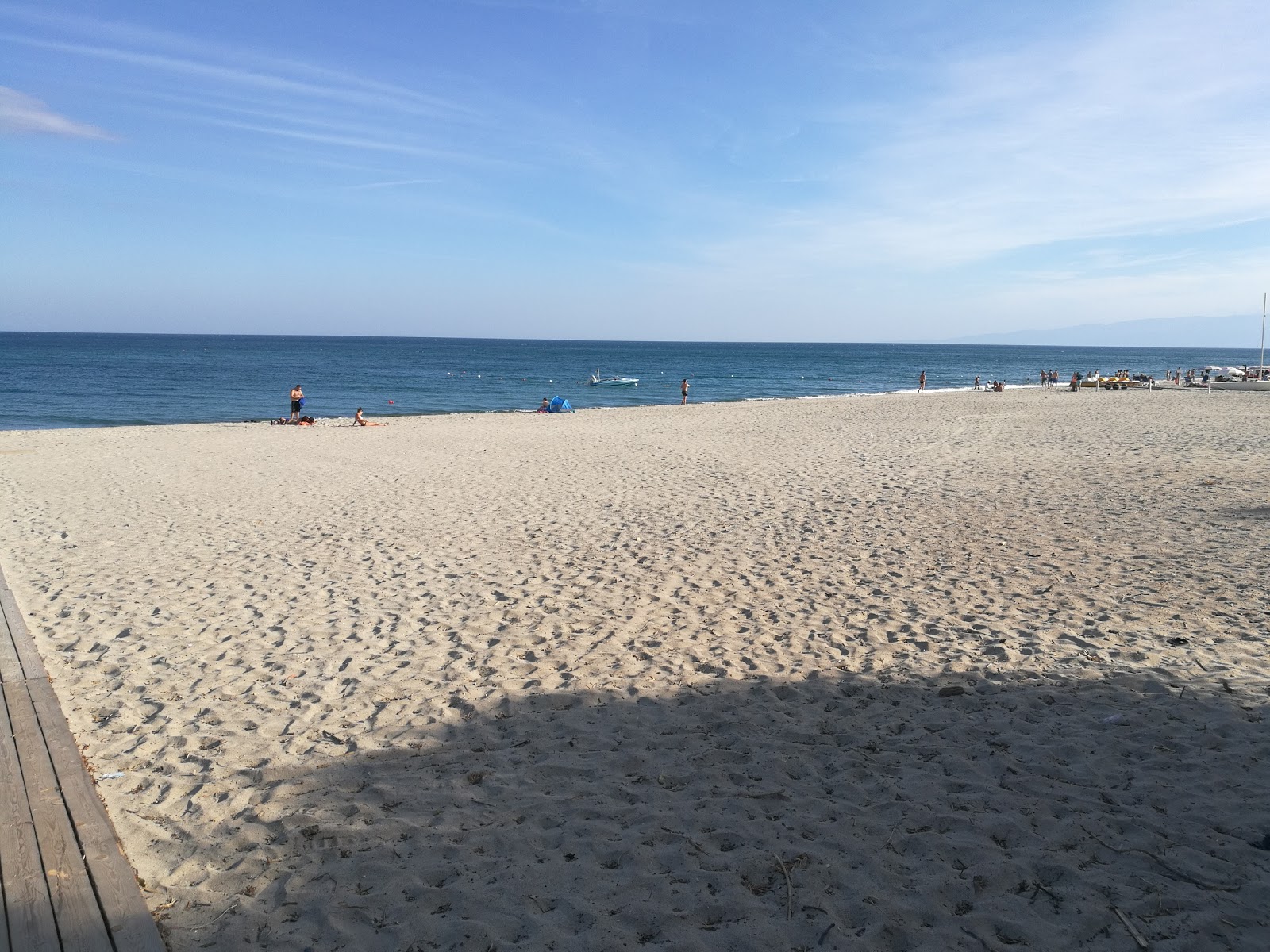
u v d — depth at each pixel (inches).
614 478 563.5
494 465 638.5
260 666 228.4
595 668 223.8
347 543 375.6
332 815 151.3
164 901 126.6
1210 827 141.3
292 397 1042.7
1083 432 824.9
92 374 2401.6
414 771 168.2
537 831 145.3
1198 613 254.4
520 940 116.8
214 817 151.7
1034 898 124.6
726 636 246.7
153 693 211.0
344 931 119.2
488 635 251.3
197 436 878.4
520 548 362.3
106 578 318.7
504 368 3304.6
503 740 182.1
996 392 1761.8
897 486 513.0
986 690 203.3
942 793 155.3
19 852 129.2
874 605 273.3
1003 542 356.2
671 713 194.7
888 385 2527.1
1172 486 484.4
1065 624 249.4
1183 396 1518.2
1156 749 169.9
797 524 404.8
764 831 143.9
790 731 183.9
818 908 123.0
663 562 333.7
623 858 136.9
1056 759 167.5
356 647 243.1
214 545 374.6
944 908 122.8
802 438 830.5
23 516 444.5
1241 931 115.4
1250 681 202.1
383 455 702.5
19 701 189.3
